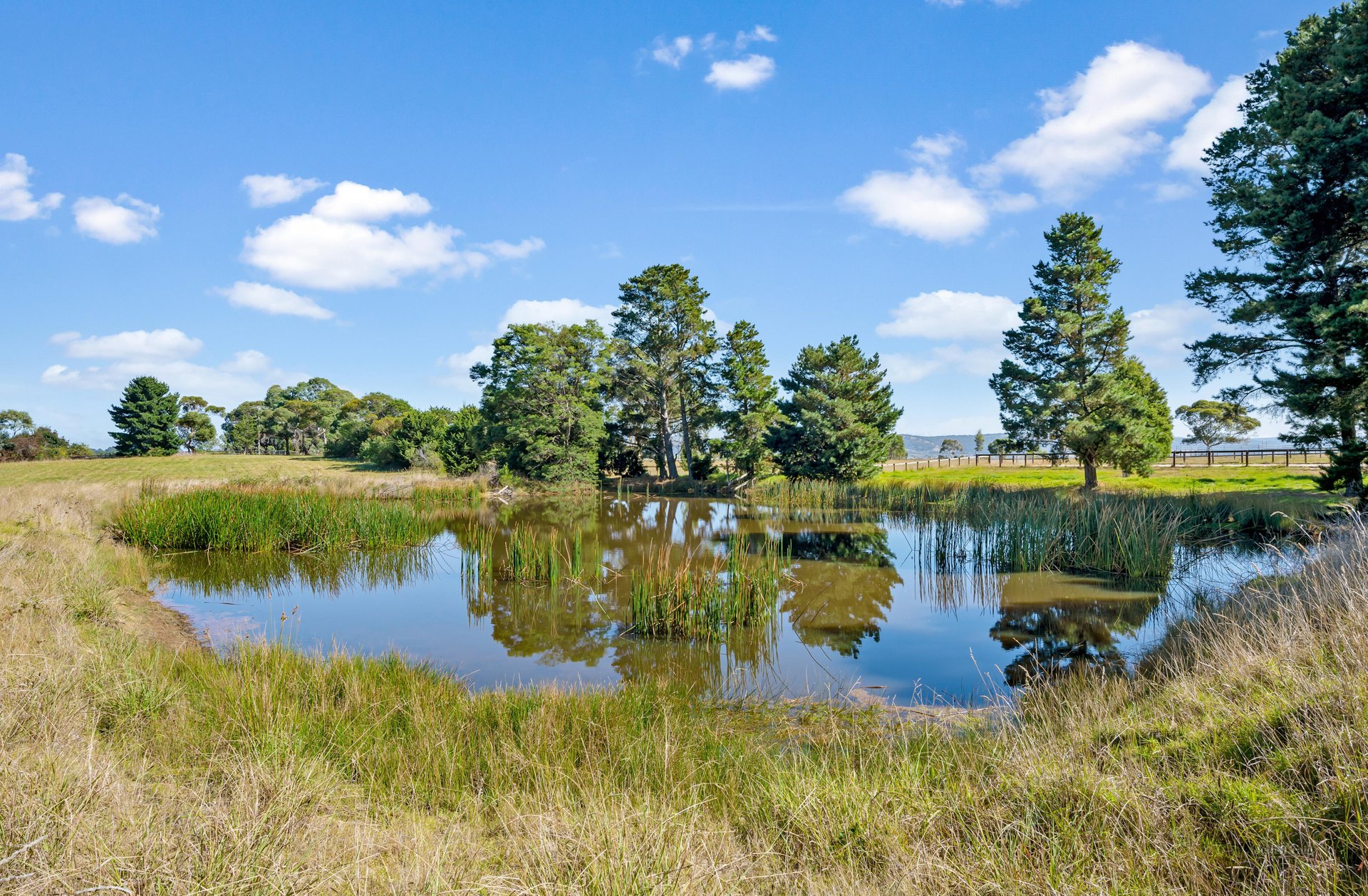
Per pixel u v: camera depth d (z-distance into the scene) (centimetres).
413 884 322
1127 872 329
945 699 802
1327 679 445
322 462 5731
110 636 819
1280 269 1947
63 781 366
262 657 759
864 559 1714
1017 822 381
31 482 3781
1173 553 1482
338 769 510
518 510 3047
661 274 4175
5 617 759
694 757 572
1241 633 642
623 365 4450
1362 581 598
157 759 477
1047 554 1532
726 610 1111
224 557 1789
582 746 577
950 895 335
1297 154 1773
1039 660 946
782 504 2948
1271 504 1822
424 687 729
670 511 2969
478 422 4747
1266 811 348
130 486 2722
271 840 339
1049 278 3006
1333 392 1820
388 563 1762
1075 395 2798
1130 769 418
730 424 4169
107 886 276
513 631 1124
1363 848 307
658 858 347
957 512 2275
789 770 522
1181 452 3897
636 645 1042
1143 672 775
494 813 461
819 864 382
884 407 3719
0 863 281
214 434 8962
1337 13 1841
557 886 324
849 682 877
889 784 468
